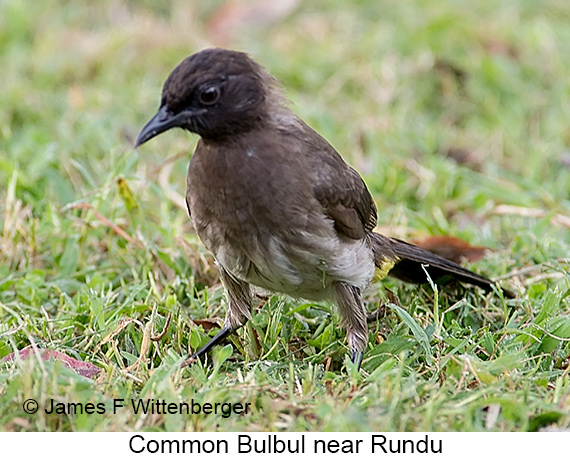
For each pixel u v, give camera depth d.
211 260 11.45
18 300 10.82
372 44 16.70
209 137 9.19
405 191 13.66
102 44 16.91
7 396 8.03
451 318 10.37
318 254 9.38
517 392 8.20
